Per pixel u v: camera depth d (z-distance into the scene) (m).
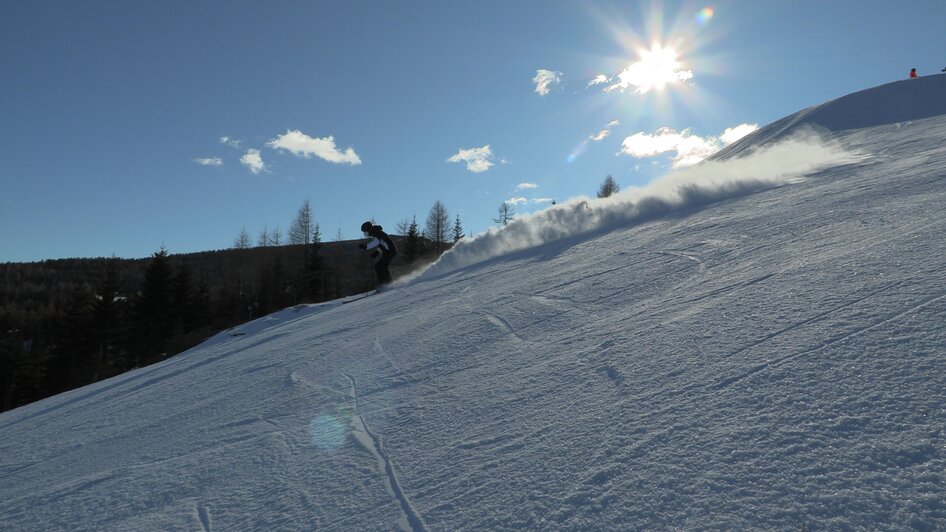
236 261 54.97
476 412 2.47
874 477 1.27
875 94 17.53
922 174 5.38
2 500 2.96
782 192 6.95
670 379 2.14
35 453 4.01
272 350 6.12
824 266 3.06
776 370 1.92
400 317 5.88
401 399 3.00
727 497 1.33
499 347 3.51
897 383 1.62
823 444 1.43
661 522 1.31
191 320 39.50
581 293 4.39
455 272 9.27
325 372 4.13
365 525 1.74
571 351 2.95
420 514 1.71
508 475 1.78
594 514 1.42
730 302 2.93
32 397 33.91
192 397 4.62
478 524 1.55
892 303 2.21
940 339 1.80
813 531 1.15
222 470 2.56
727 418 1.70
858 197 5.04
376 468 2.16
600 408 2.08
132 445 3.52
